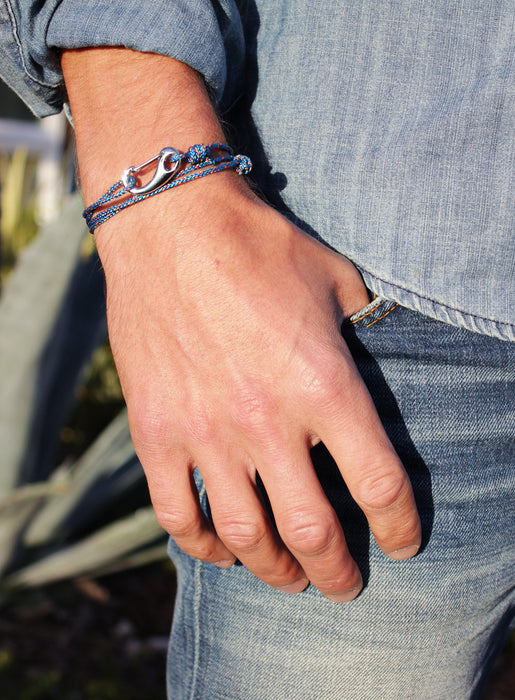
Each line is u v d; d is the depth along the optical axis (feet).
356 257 1.34
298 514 1.21
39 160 8.75
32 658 3.69
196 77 1.32
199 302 1.22
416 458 1.39
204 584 1.46
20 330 3.03
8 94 9.02
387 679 1.42
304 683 1.42
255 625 1.42
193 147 1.25
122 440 3.34
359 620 1.39
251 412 1.20
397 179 1.32
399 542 1.28
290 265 1.25
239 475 1.23
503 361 1.40
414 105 1.34
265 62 1.44
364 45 1.36
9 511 3.01
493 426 1.42
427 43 1.35
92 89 1.32
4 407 3.14
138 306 1.26
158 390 1.24
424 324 1.36
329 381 1.19
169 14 1.29
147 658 3.84
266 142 1.42
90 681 3.56
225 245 1.22
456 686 1.48
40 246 2.95
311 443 1.23
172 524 1.27
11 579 3.40
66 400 3.47
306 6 1.40
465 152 1.31
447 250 1.32
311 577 1.28
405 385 1.38
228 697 1.45
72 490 3.37
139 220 1.27
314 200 1.37
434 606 1.41
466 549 1.42
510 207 1.31
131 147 1.28
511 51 1.33
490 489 1.43
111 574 4.60
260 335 1.20
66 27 1.30
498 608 1.51
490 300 1.33
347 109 1.36
